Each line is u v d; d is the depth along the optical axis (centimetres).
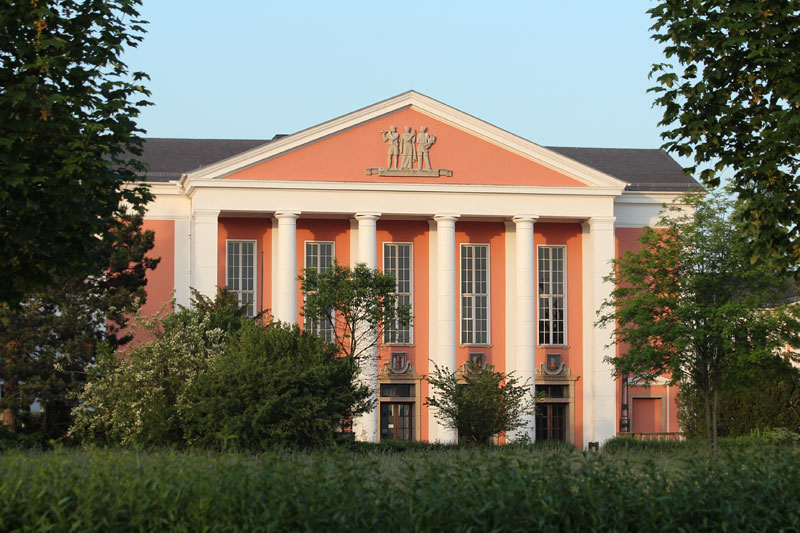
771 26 2056
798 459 1773
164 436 3447
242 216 5453
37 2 2027
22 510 1516
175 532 1480
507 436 5119
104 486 1595
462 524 1514
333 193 5378
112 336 4381
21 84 1970
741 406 4822
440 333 5438
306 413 3375
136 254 4550
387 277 4366
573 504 1570
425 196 5478
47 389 4078
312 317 4334
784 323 3878
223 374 3425
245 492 1582
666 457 2817
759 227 2159
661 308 4091
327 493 1566
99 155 2061
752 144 2148
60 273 2089
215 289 5203
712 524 1565
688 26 2091
